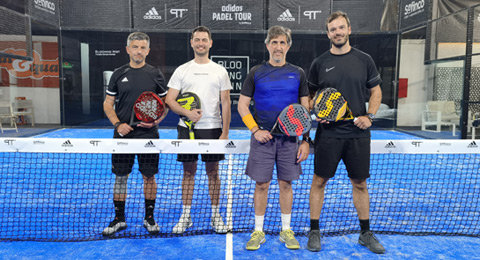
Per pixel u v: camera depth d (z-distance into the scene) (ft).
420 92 36.14
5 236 9.23
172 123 35.86
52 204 11.79
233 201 12.21
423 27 31.63
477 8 25.13
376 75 8.61
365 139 8.56
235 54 35.06
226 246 8.86
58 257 8.16
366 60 8.50
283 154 8.61
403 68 35.88
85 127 36.11
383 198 12.55
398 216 10.87
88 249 8.58
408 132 33.01
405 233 9.52
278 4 34.19
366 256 8.33
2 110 38.22
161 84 10.03
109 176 15.48
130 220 10.51
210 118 9.83
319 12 34.24
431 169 17.35
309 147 9.41
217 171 10.05
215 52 35.06
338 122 8.50
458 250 8.59
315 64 8.98
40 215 10.79
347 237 9.41
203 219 10.62
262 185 8.79
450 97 31.73
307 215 11.03
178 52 34.99
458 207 11.69
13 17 26.37
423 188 13.83
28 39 28.14
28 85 40.50
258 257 8.28
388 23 34.55
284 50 8.32
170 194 12.89
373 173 16.25
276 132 8.44
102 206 11.62
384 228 9.93
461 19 26.37
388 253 8.45
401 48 35.32
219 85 9.86
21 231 9.57
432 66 34.55
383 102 36.27
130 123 9.46
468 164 18.60
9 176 15.26
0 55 24.79
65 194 12.82
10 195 12.67
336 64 8.51
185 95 9.36
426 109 34.24
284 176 8.69
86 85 35.60
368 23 34.65
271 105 8.41
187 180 9.88
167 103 9.77
